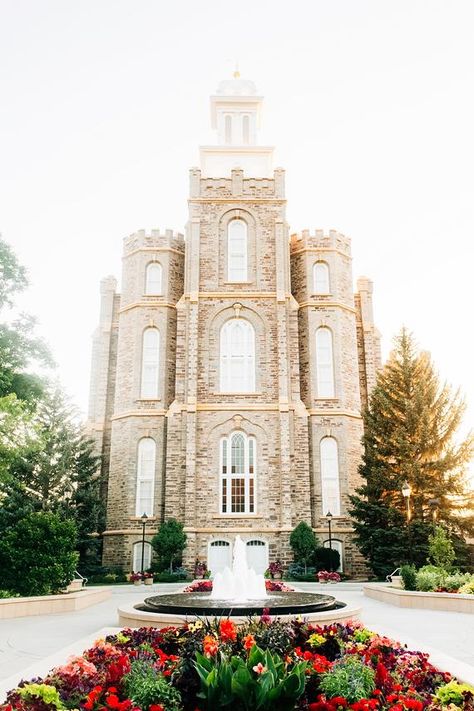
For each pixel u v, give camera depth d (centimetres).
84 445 3788
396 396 3556
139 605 1475
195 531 3269
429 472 3294
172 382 3794
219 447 3434
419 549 2997
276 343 3619
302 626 969
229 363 3609
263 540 3284
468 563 3133
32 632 1502
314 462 3616
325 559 3188
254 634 875
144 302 3894
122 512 3550
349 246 4122
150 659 758
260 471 3394
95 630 1534
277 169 3925
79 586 2416
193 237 3772
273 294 3697
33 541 2084
